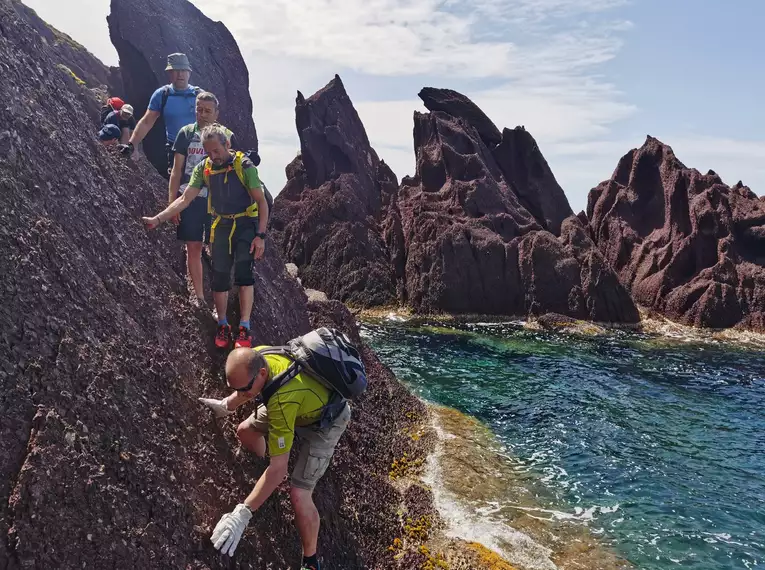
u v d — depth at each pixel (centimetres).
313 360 452
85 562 372
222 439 545
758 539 879
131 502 420
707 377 1772
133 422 461
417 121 3331
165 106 761
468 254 2678
